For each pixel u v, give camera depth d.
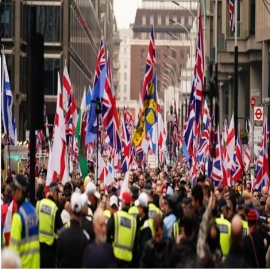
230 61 128.38
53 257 31.47
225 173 52.78
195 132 55.03
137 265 28.98
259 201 44.47
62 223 31.53
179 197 33.03
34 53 32.94
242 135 84.88
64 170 42.31
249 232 29.56
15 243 24.64
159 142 82.94
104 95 52.50
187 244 23.72
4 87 58.56
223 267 23.16
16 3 137.62
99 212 22.05
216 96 48.12
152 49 58.25
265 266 30.44
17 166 76.00
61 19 149.00
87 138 52.81
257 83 126.25
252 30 121.44
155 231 25.56
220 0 136.50
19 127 138.50
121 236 28.45
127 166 59.03
